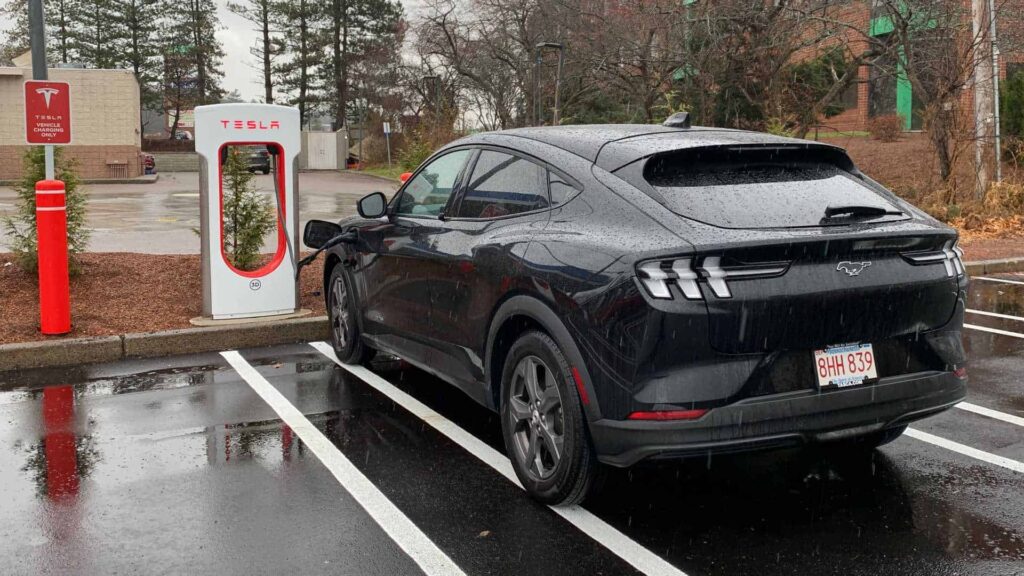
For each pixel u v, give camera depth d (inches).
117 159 1435.8
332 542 145.7
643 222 144.3
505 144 189.2
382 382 248.1
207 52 2709.2
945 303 153.3
